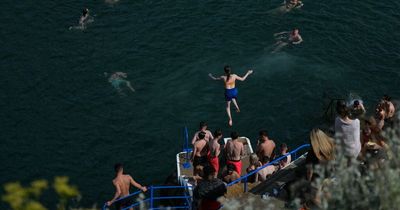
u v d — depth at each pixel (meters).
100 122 44.53
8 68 50.03
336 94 46.81
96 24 55.25
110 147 42.47
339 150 17.81
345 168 17.50
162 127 44.00
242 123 44.12
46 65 50.34
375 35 53.78
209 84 47.72
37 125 44.28
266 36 53.16
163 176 40.09
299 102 46.16
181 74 48.81
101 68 49.78
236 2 58.06
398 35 53.88
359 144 23.02
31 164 40.97
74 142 42.88
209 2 58.12
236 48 51.69
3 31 54.50
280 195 25.36
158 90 47.28
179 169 37.31
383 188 15.73
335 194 16.45
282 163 32.97
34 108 45.88
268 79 48.34
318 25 54.75
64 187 10.12
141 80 48.34
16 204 9.66
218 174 35.34
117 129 43.91
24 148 42.28
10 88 47.78
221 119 44.53
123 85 47.81
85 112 45.47
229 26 54.53
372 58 50.94
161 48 51.94
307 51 51.34
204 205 22.92
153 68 49.62
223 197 22.64
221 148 38.94
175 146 42.38
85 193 38.78
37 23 55.47
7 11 57.00
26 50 52.16
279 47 51.75
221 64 49.94
